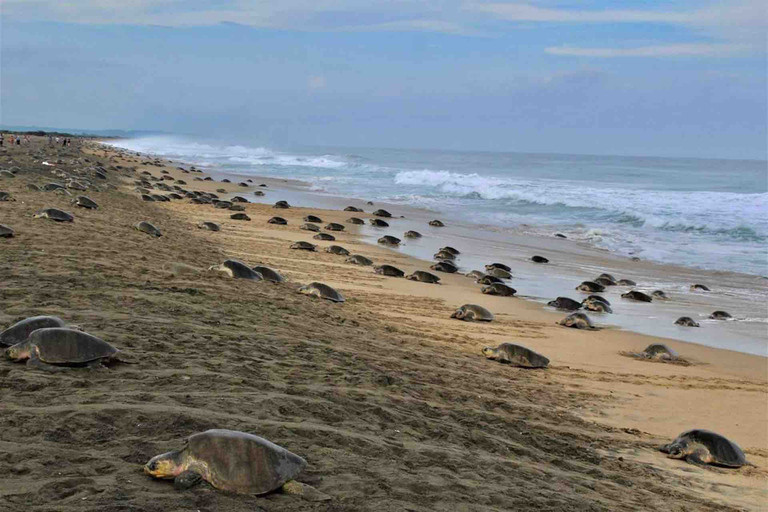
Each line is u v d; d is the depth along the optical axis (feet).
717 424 30.14
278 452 15.65
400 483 16.87
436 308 50.88
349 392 24.29
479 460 20.22
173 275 41.73
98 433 16.96
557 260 79.30
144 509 13.12
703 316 54.34
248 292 41.34
